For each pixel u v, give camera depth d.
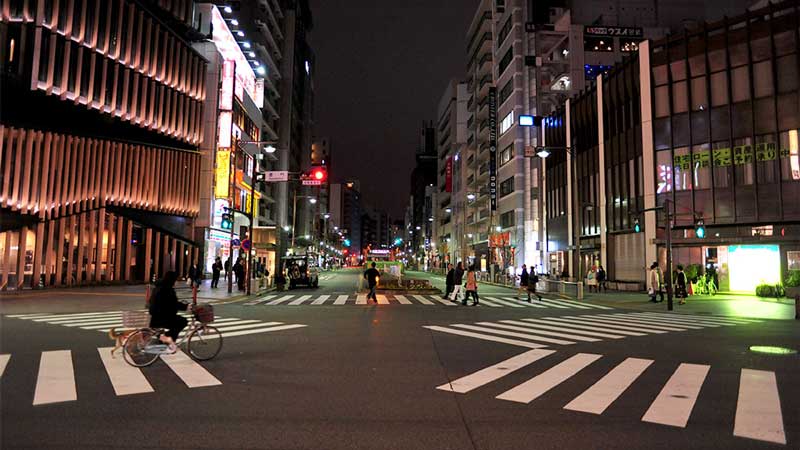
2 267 26.70
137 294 25.16
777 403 6.45
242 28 61.06
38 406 6.14
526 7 59.41
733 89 28.61
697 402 6.49
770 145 27.05
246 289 26.91
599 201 36.88
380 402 6.43
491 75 71.75
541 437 5.13
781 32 27.03
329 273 83.50
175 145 39.44
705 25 29.75
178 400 6.46
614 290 32.75
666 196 30.69
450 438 5.08
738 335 12.88
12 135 27.61
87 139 31.73
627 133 33.97
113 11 33.50
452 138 97.38
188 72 40.75
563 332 13.29
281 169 75.25
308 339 11.74
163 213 37.94
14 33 28.12
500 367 8.66
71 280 30.12
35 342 10.92
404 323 15.08
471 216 83.25
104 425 5.42
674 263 30.30
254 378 7.75
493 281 46.44
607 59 55.06
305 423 5.55
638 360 9.36
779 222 26.41
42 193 28.59
